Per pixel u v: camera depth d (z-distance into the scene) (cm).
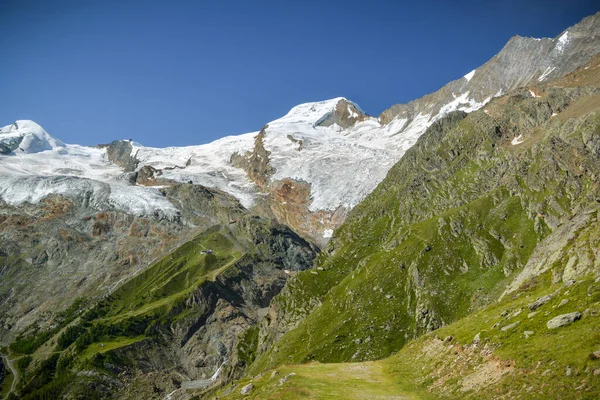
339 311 17000
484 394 4925
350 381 6838
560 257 8094
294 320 19450
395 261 17125
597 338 4519
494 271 14088
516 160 18050
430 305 13950
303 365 8531
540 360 4769
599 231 7369
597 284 5550
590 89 19088
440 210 19688
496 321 6619
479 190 18862
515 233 14900
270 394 6606
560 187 14725
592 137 14725
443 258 15650
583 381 4141
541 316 5684
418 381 6322
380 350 13750
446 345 6912
